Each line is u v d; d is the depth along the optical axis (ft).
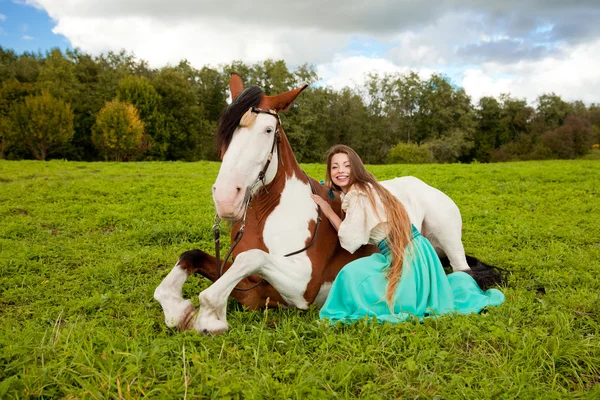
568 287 12.09
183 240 18.15
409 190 12.66
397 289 9.77
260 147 9.00
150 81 129.90
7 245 16.69
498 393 6.97
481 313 9.96
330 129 157.07
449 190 32.17
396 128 160.35
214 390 6.64
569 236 17.99
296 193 10.55
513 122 177.27
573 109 184.34
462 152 155.33
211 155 134.92
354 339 8.50
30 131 99.35
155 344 8.02
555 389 7.18
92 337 8.20
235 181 8.45
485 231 20.04
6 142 102.73
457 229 12.48
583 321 9.78
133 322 9.77
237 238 10.23
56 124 101.50
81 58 148.15
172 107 126.11
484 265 12.62
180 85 128.36
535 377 7.45
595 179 36.42
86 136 120.78
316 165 52.95
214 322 8.70
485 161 167.43
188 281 12.80
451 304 10.09
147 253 15.87
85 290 12.51
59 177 37.06
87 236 18.45
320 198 10.91
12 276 13.64
